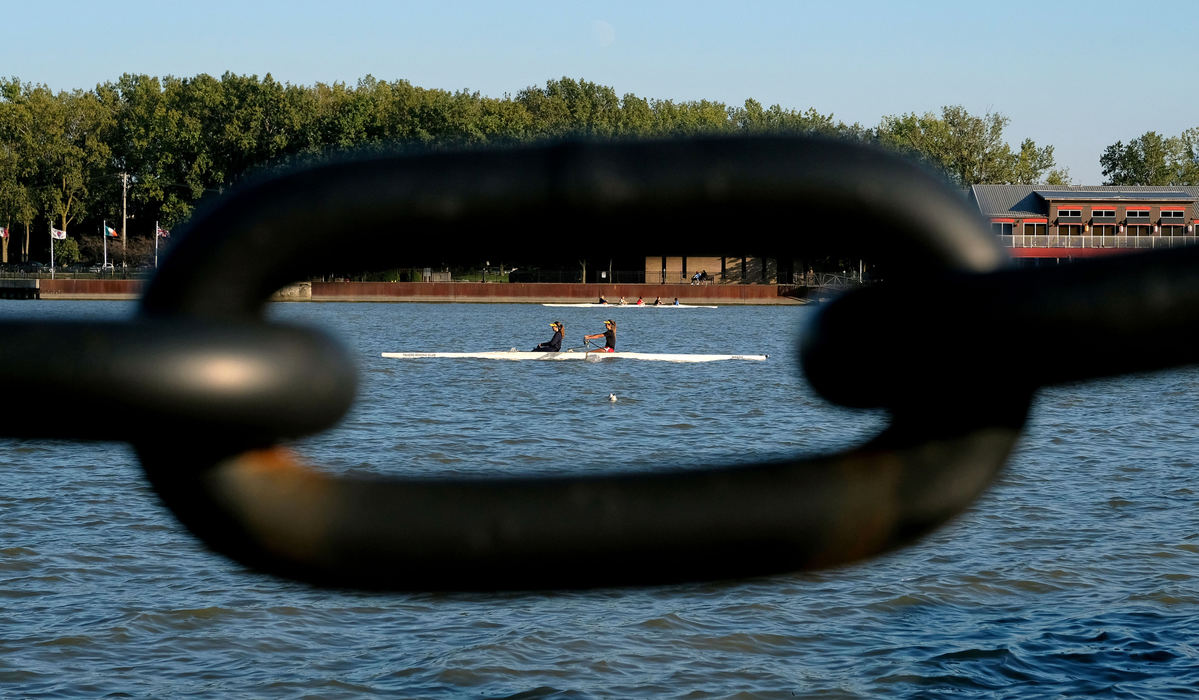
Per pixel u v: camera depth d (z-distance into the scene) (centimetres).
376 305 10031
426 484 141
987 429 140
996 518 1719
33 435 119
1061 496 1889
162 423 122
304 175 125
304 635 1273
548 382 3656
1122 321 118
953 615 1339
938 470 143
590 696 1135
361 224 121
